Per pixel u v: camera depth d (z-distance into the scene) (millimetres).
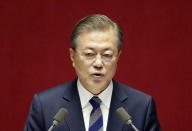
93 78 6824
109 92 7609
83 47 6715
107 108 7531
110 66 6781
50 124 7500
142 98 7828
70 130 7363
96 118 7359
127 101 7695
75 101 7586
